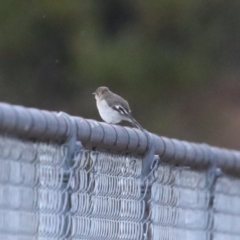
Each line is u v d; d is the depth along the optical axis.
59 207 4.83
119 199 5.53
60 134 4.79
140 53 21.94
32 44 22.03
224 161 7.20
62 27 22.14
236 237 7.72
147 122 21.58
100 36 22.47
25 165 4.57
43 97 22.14
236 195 7.72
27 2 22.02
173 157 6.24
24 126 4.44
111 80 21.38
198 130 22.12
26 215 4.57
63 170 4.87
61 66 22.03
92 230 5.24
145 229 5.78
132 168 5.70
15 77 22.06
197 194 6.84
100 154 5.35
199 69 22.47
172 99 21.95
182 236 6.55
